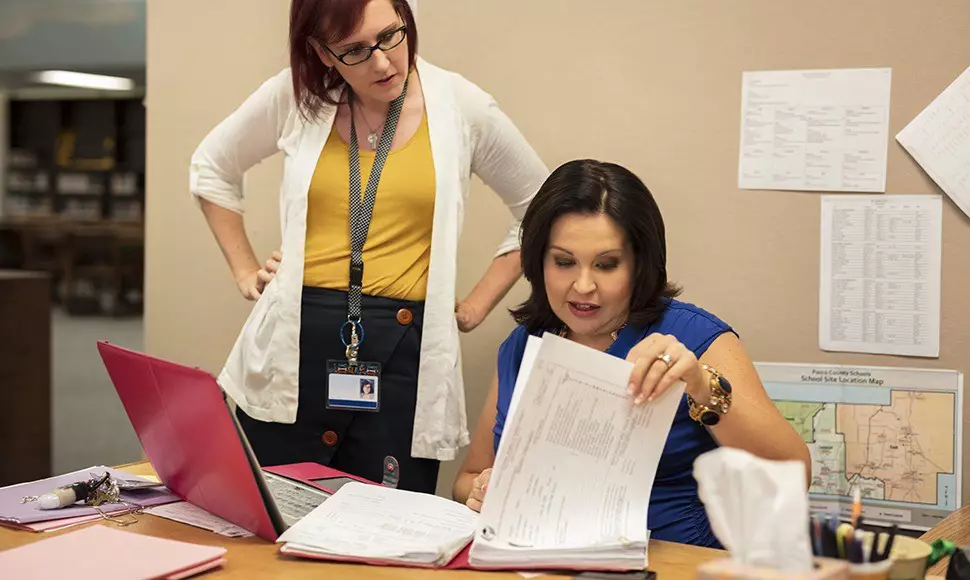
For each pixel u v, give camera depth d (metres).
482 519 1.27
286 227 2.16
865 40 2.48
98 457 5.40
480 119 2.21
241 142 2.33
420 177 2.09
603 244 1.56
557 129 2.76
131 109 13.59
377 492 1.53
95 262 12.55
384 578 1.22
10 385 4.62
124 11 6.48
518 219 2.37
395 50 1.98
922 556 1.02
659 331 1.66
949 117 2.43
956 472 2.45
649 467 1.27
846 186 2.52
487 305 2.38
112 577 1.17
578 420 1.27
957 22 2.41
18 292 4.66
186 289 3.15
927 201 2.46
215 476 1.40
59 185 13.65
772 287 2.60
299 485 1.62
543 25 2.75
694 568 1.27
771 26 2.55
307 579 1.21
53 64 6.90
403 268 2.09
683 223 2.67
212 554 1.25
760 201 2.60
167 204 3.15
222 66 3.06
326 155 2.13
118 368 1.51
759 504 0.90
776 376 2.59
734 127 2.60
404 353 2.09
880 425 2.51
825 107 2.52
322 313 2.10
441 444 2.11
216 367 3.13
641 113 2.68
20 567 1.20
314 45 2.02
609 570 1.23
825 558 0.93
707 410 1.41
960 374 2.45
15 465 4.65
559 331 1.74
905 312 2.49
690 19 2.62
